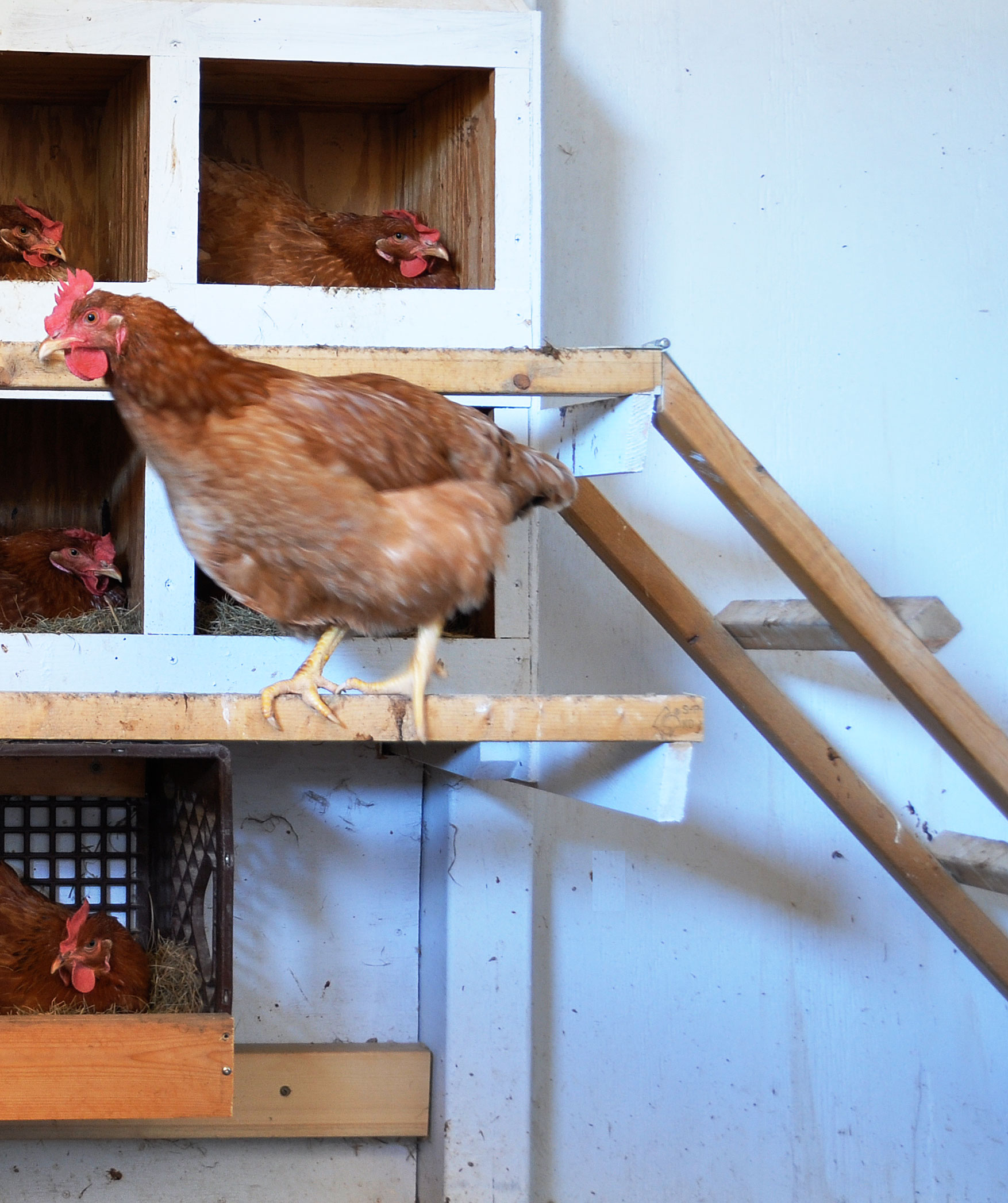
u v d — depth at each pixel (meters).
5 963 2.04
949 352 3.02
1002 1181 2.91
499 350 1.86
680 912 2.86
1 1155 2.52
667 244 2.90
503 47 2.22
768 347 2.94
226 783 1.81
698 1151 2.83
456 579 1.55
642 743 1.66
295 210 2.53
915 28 3.03
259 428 1.47
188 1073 1.68
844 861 2.92
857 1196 2.88
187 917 2.14
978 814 2.96
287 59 2.18
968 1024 2.93
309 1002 2.65
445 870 2.47
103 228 2.69
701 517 2.91
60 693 1.51
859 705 2.96
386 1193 2.64
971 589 2.99
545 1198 2.77
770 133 2.96
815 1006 2.89
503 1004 2.46
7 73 2.41
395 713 1.55
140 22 2.13
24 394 1.96
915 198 3.02
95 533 2.74
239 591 1.65
